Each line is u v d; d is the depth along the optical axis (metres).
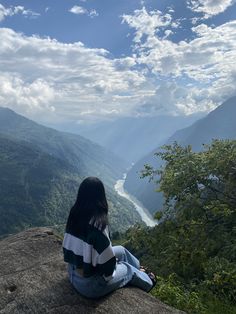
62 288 2.00
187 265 3.41
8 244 2.79
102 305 1.88
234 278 2.82
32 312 1.84
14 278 2.14
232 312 2.74
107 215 1.82
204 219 3.39
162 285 2.84
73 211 1.83
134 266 2.15
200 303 2.71
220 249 3.25
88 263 1.73
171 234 3.54
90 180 1.84
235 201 3.39
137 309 1.88
